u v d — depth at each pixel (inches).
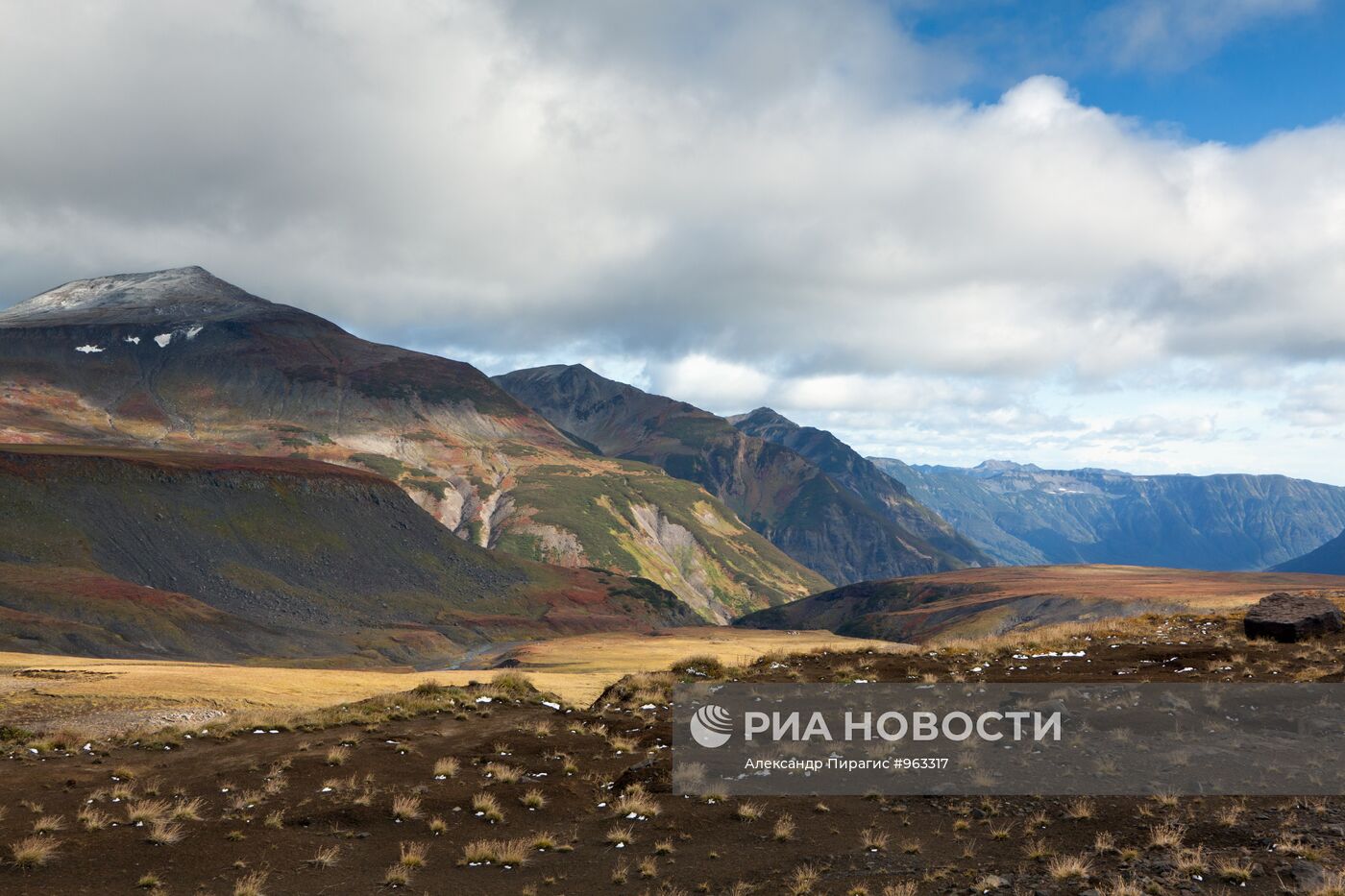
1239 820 663.1
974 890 585.0
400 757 967.0
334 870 671.1
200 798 830.5
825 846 697.0
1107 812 706.8
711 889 628.1
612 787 871.7
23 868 652.1
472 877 662.5
